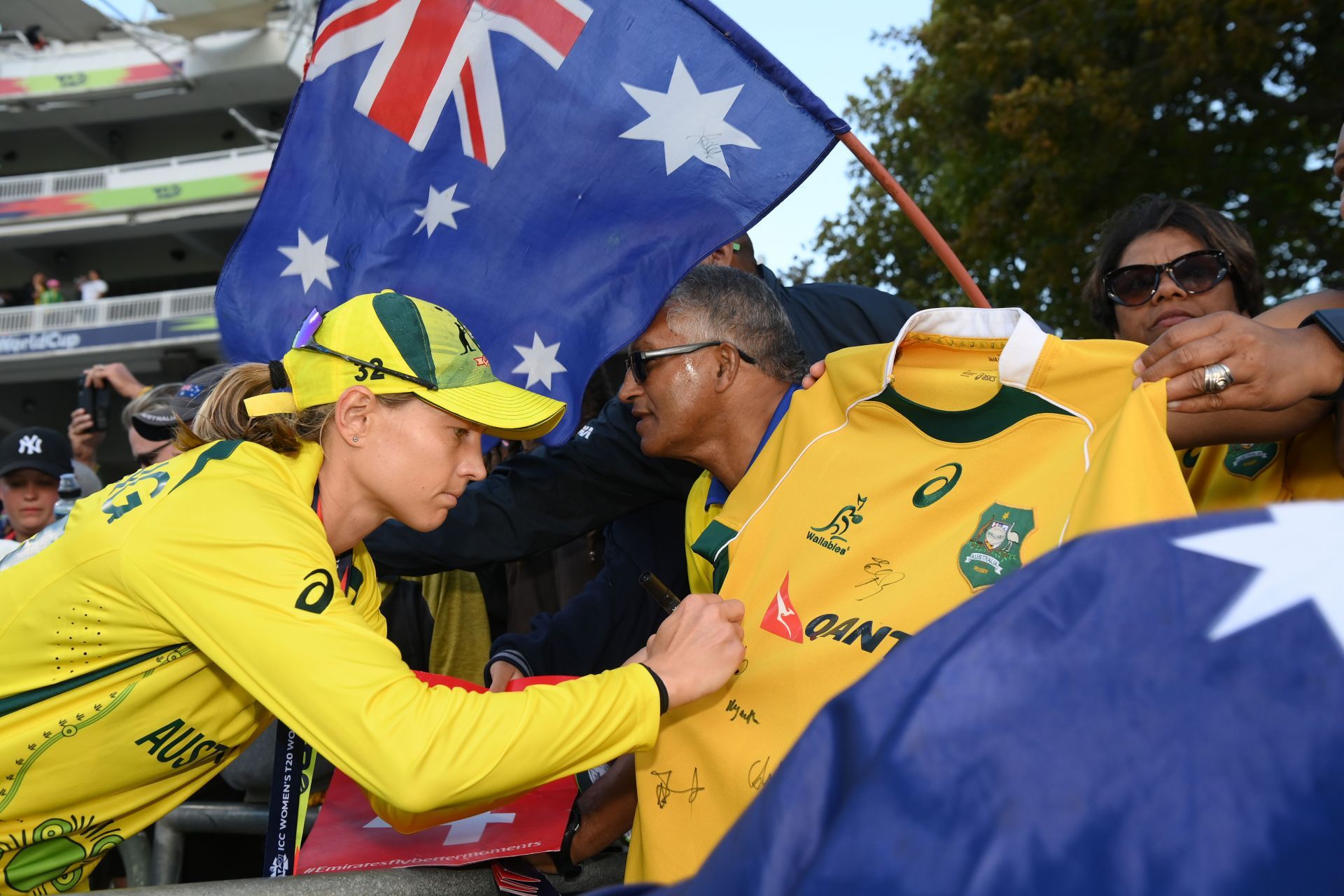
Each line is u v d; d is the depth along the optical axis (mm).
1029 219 10953
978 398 1716
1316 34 10312
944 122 11781
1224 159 11242
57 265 32594
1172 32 10266
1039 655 784
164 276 32812
